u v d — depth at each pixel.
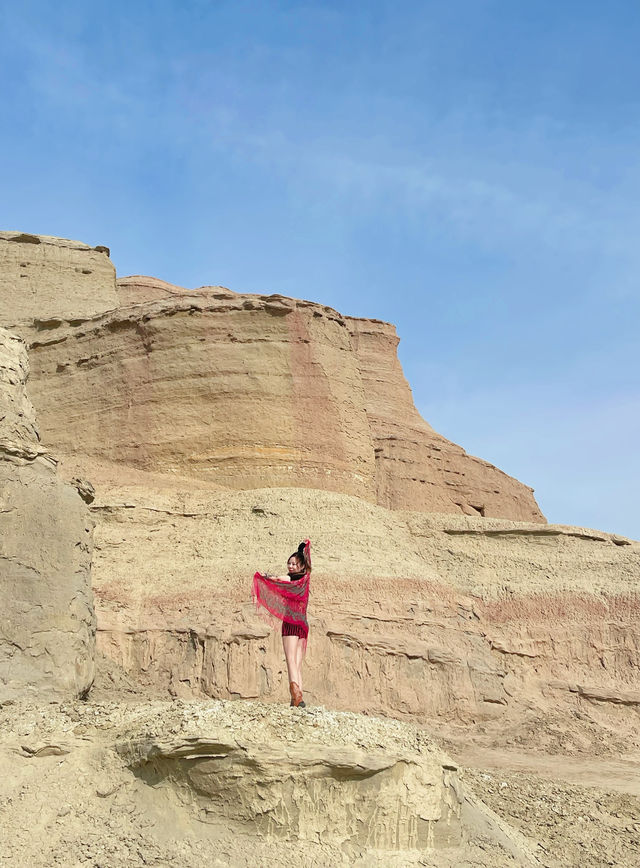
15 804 12.37
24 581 16.95
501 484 47.88
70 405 36.31
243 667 24.39
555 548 32.81
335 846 12.22
